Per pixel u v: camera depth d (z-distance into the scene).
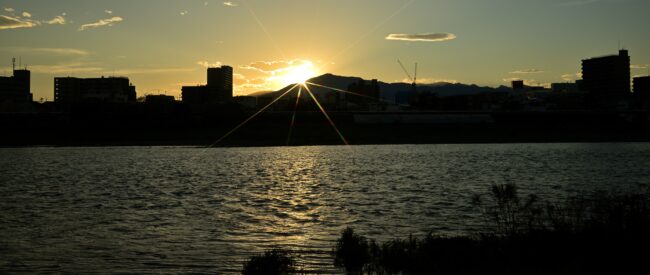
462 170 101.19
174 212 49.12
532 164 116.00
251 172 101.25
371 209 49.50
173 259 29.88
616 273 18.80
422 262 22.89
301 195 62.72
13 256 30.89
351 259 25.03
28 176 95.38
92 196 63.16
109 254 31.28
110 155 164.38
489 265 21.14
